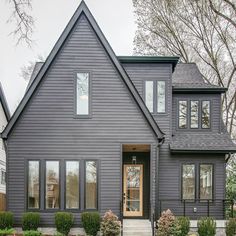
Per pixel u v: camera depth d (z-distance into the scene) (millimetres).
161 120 20734
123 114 19047
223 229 18719
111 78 19203
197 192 20453
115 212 18531
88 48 19312
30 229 17844
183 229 17438
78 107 19078
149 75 20859
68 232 17844
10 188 18641
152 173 18891
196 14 29641
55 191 18641
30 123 18938
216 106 21688
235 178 29031
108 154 18859
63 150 18844
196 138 21125
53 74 19172
